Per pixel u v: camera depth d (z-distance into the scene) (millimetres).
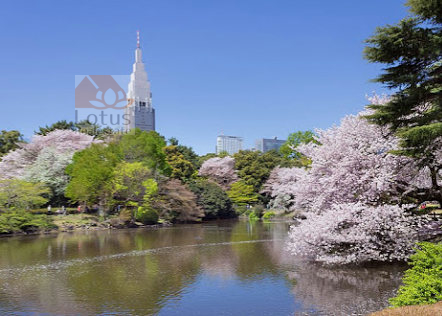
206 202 42625
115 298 9648
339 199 13977
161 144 41406
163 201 37062
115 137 41156
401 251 12750
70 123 53375
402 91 9484
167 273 12695
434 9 8688
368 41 9227
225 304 9039
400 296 6207
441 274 6301
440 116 9094
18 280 11758
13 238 23500
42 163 34656
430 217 12906
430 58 9008
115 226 31203
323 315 7996
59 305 9047
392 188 13648
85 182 30422
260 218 44375
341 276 11438
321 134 15859
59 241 21844
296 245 13500
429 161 10242
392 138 12938
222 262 14625
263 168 53844
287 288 10344
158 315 8297
